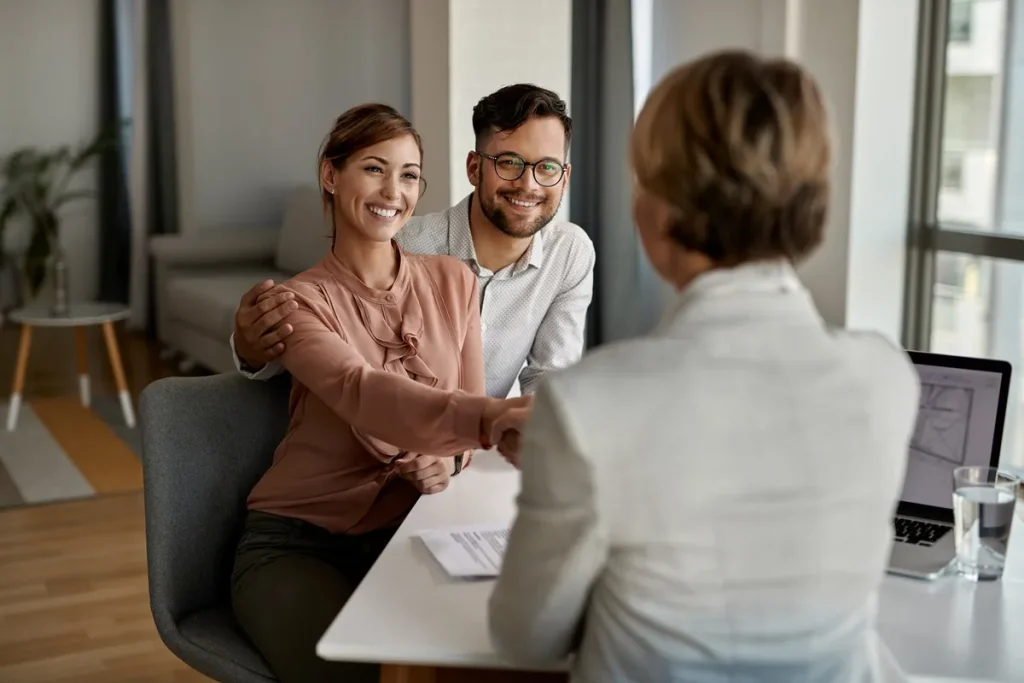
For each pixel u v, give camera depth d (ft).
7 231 23.53
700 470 3.39
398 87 22.93
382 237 6.37
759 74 3.43
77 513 12.66
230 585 6.47
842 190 12.89
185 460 6.29
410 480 6.19
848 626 3.64
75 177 24.16
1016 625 4.72
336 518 6.29
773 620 3.52
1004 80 11.98
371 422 5.89
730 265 3.55
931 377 5.87
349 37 22.47
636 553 3.49
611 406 3.38
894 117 12.78
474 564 5.06
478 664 4.27
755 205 3.38
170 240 20.34
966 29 12.35
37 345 22.03
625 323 17.35
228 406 6.55
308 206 19.66
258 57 21.89
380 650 4.32
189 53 21.29
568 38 15.02
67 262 24.32
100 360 20.65
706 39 15.31
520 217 7.33
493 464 6.67
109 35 23.75
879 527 3.61
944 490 5.82
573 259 7.84
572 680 3.90
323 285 6.43
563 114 7.33
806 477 3.46
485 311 7.73
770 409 3.43
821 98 3.51
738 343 3.46
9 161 23.27
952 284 12.87
